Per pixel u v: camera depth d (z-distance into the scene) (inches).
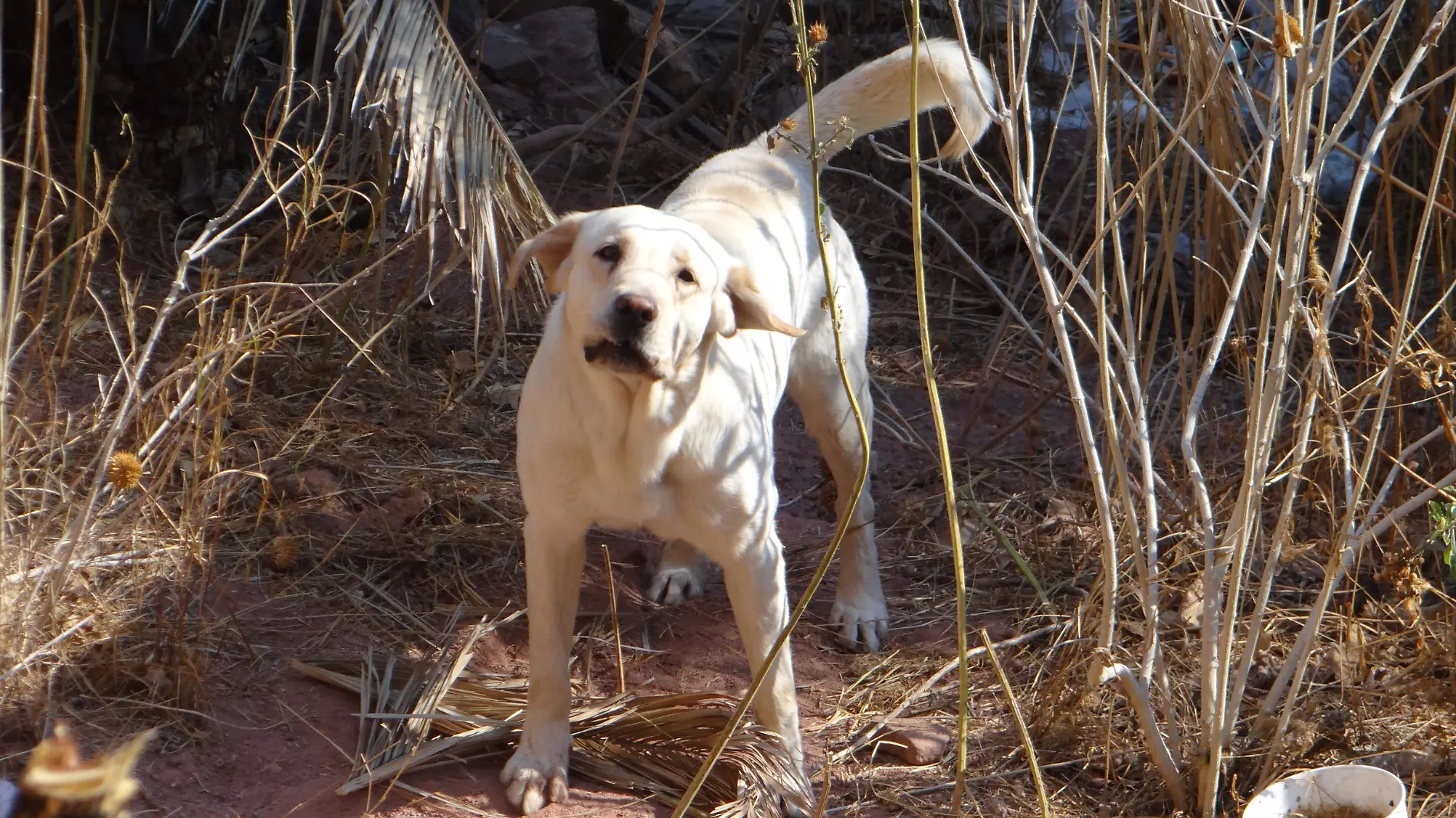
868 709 158.6
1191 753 139.9
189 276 245.6
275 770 135.7
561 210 298.0
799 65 103.3
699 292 125.6
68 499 147.0
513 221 183.3
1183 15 139.9
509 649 164.1
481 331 244.8
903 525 203.9
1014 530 199.9
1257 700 151.7
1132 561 163.2
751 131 339.0
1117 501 190.4
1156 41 187.0
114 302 229.8
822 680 165.0
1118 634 162.9
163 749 135.0
